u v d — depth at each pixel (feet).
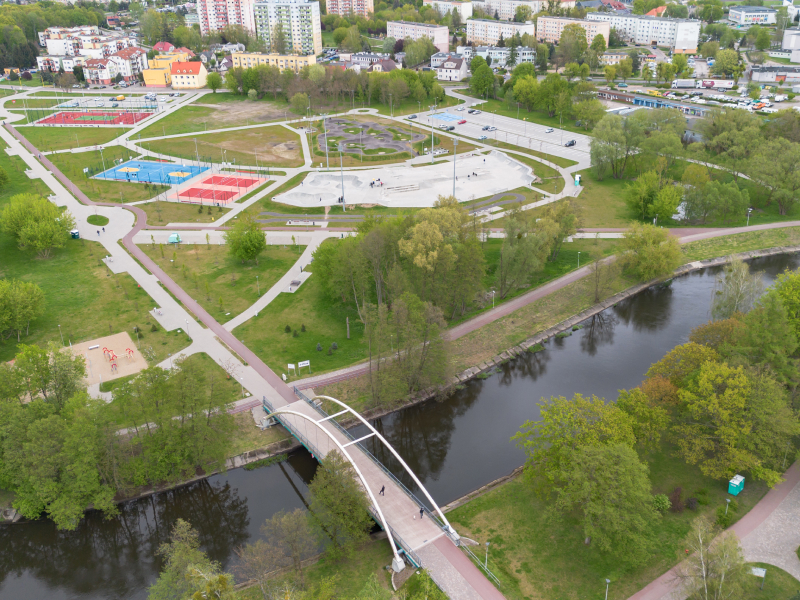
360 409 399.44
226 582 243.81
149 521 341.21
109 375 425.69
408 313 390.42
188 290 538.47
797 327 382.22
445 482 352.49
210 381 382.42
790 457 335.88
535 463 310.65
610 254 595.47
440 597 264.11
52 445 314.14
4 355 449.06
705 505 311.47
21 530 325.83
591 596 268.21
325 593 258.98
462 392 429.79
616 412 315.37
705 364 333.42
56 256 602.44
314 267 513.45
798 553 282.15
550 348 477.36
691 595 252.21
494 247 611.88
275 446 370.12
